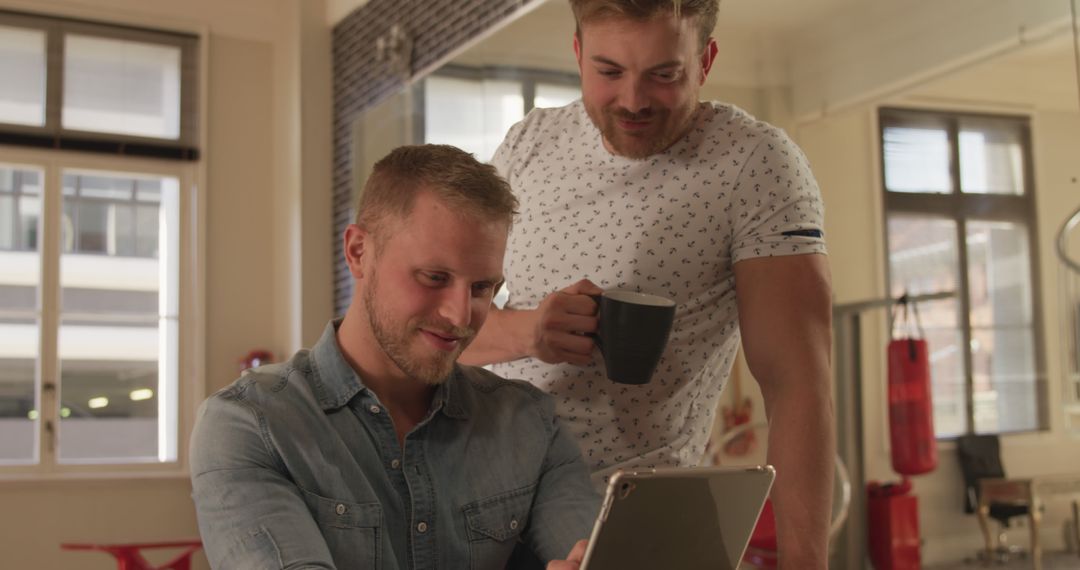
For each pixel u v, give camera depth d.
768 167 1.26
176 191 5.18
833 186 2.15
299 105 4.86
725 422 2.16
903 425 2.10
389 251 1.13
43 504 4.77
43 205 4.94
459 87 3.49
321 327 4.80
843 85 2.10
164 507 4.94
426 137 3.77
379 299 1.14
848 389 2.21
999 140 1.88
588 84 1.25
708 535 0.95
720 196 1.28
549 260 1.40
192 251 5.15
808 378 1.19
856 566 2.18
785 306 1.21
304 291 4.78
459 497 1.20
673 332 1.32
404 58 3.99
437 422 1.22
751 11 2.19
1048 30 1.81
